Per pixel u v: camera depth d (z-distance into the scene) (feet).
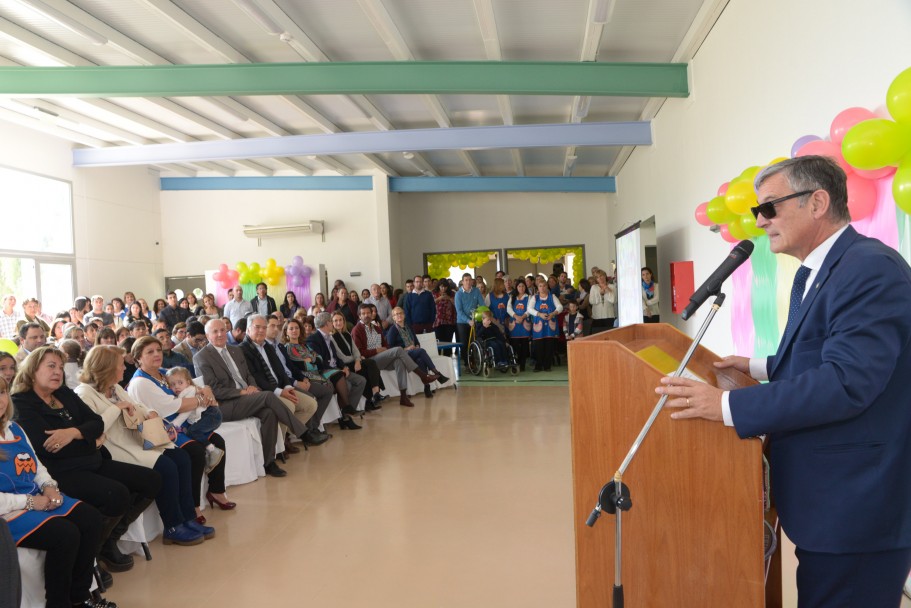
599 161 39.04
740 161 15.97
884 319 4.01
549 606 8.33
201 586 9.36
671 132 23.63
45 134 33.19
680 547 4.72
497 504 12.48
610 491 4.45
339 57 22.18
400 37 19.79
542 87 19.81
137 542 10.65
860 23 9.78
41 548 7.92
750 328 15.61
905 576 4.22
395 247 44.16
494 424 20.08
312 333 22.06
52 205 33.73
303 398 17.90
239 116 27.50
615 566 4.69
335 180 41.55
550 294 33.53
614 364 4.90
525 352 35.19
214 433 13.35
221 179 41.98
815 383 4.05
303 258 42.93
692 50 19.75
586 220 46.44
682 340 6.23
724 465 4.59
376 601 8.70
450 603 8.54
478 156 38.52
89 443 9.53
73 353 15.11
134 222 40.34
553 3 17.85
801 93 12.10
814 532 4.25
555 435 18.16
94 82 20.27
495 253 47.44
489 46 19.81
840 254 4.38
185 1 17.97
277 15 17.95
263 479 15.06
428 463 15.78
